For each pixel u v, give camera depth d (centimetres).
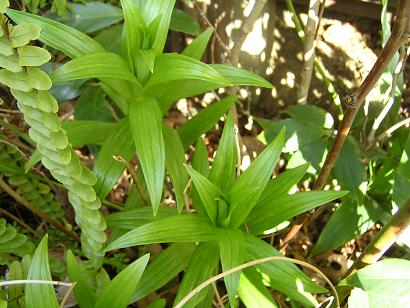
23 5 48
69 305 42
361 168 44
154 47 33
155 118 32
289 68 62
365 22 59
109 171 36
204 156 39
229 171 35
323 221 56
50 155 31
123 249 49
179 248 37
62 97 51
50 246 47
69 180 33
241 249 31
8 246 39
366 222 46
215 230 33
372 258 35
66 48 32
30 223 51
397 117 50
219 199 32
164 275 36
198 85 35
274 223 34
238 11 57
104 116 51
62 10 45
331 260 52
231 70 35
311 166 46
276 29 60
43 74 25
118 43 49
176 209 37
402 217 31
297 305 44
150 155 31
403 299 32
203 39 36
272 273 33
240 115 65
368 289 33
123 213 37
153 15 33
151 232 31
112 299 30
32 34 23
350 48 60
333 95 50
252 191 31
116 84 33
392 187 43
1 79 25
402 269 33
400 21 26
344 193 33
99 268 40
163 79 32
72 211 52
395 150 46
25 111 28
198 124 39
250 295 33
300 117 48
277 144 32
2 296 33
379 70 29
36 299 29
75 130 38
